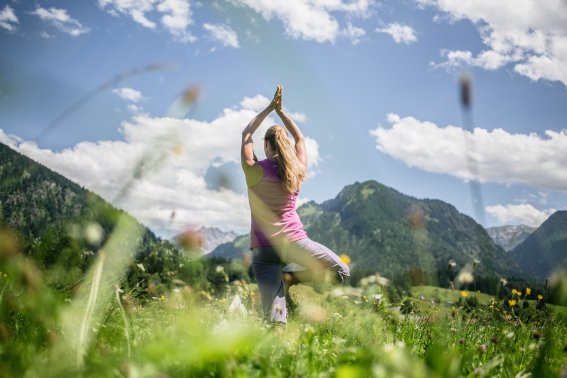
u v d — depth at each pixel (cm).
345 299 329
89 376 113
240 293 355
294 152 430
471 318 400
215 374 147
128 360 126
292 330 268
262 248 412
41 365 113
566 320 294
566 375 130
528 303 412
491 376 213
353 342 261
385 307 336
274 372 168
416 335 323
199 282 294
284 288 424
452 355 111
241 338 104
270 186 413
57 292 125
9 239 77
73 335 105
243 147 426
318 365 208
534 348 292
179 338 152
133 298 260
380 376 108
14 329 157
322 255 416
